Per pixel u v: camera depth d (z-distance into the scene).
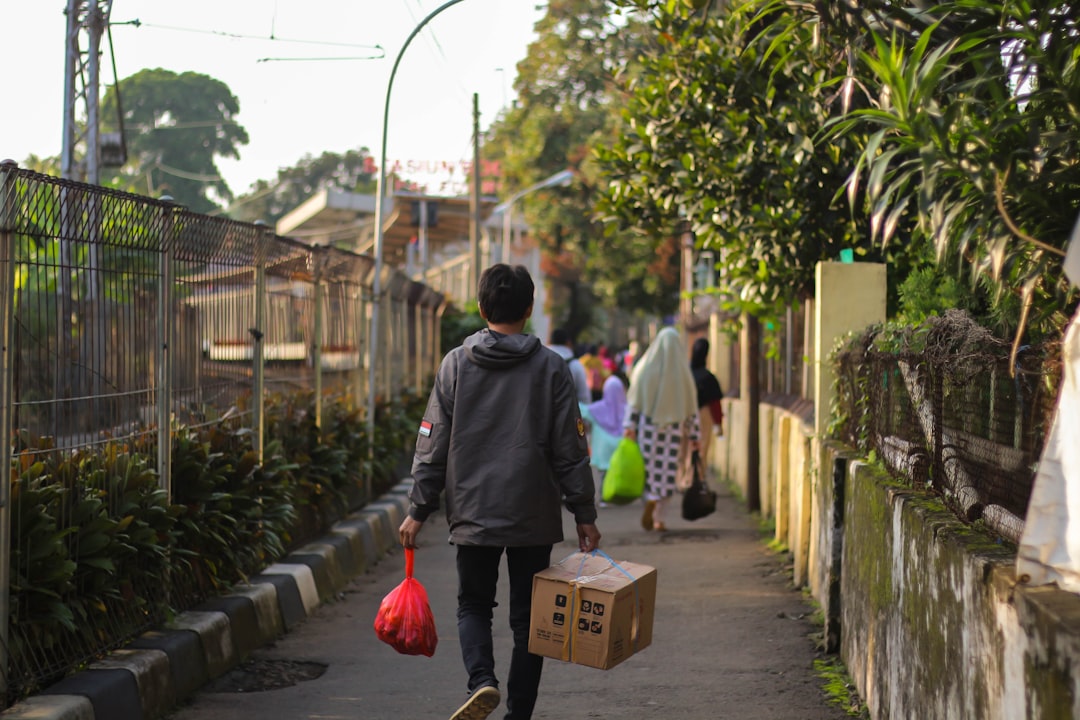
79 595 5.80
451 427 5.23
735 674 7.01
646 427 13.30
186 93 73.25
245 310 8.91
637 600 5.05
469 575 5.29
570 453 5.20
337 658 7.42
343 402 12.53
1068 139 4.22
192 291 7.71
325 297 11.97
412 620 5.30
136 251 6.56
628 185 11.63
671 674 7.03
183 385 7.55
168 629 6.60
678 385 12.96
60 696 5.19
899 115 4.23
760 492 15.21
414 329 20.48
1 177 5.04
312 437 10.77
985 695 3.88
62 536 5.39
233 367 8.63
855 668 6.65
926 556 4.78
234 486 8.02
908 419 5.90
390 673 7.05
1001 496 4.28
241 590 7.82
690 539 12.70
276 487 8.57
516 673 5.24
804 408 12.70
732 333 16.55
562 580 4.97
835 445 8.11
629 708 6.30
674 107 10.66
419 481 5.25
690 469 13.57
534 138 43.50
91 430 6.08
